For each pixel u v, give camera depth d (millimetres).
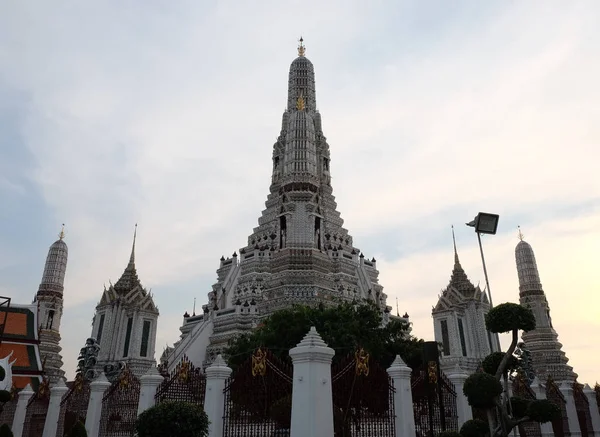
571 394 38844
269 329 44781
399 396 23953
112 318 88000
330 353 19953
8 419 38531
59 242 106062
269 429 21906
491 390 20578
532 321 22031
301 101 108125
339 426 21953
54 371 90750
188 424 19422
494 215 24422
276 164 112500
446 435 21047
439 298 92688
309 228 88750
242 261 93188
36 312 57125
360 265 98312
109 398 29453
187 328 89062
